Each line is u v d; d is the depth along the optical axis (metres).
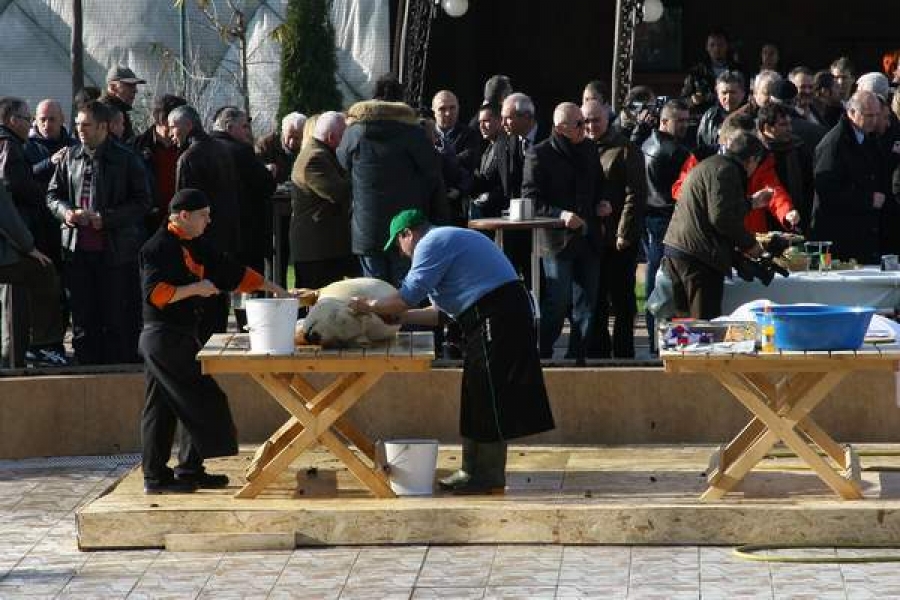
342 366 14.52
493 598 12.60
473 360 14.80
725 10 40.38
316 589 12.95
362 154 18.89
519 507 14.23
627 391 17.81
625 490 15.28
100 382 18.02
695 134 23.41
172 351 14.90
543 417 14.78
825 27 40.56
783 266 19.16
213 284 14.95
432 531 14.23
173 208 14.86
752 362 14.30
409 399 17.98
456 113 21.58
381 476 14.88
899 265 19.33
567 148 19.61
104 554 14.17
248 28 32.53
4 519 15.35
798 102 23.00
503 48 41.06
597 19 40.81
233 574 13.45
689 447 17.55
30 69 32.19
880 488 15.13
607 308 20.62
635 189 19.94
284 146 23.66
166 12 32.41
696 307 18.28
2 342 19.67
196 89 32.28
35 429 17.88
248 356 14.52
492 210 20.95
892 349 14.39
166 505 14.52
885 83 22.97
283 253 22.89
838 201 20.45
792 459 16.53
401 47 28.20
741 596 12.53
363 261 19.17
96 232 19.52
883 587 12.70
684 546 14.05
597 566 13.45
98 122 19.34
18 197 20.06
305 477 15.94
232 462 16.78
